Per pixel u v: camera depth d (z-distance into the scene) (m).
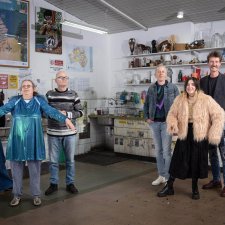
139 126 5.93
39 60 5.67
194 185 3.71
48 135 3.91
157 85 4.13
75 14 6.20
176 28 5.98
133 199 3.73
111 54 6.96
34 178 3.53
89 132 6.74
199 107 3.55
